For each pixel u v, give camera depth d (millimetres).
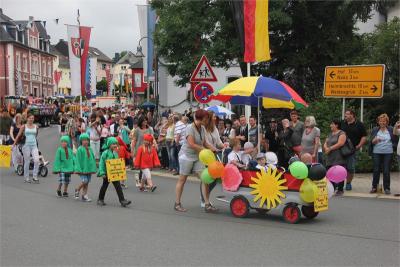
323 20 22328
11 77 67938
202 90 14086
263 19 13461
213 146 10242
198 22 21969
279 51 23156
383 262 6461
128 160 18266
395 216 9586
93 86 35031
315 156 12203
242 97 14469
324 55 22703
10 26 69750
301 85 23828
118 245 7309
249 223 8945
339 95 14586
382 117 12008
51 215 9656
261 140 14102
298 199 8883
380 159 12180
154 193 12648
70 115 21703
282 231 8281
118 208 10492
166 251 6977
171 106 38531
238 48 21453
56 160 11930
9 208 10406
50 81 85062
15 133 16203
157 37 23000
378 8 22828
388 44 20891
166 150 17500
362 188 13156
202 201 10562
